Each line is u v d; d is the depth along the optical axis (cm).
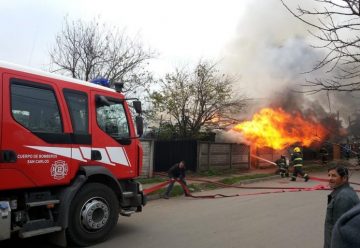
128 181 784
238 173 2002
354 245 170
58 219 632
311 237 725
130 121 780
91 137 693
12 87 590
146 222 862
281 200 1185
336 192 416
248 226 816
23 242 692
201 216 931
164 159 1881
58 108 648
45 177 614
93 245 674
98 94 719
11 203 590
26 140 594
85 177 659
